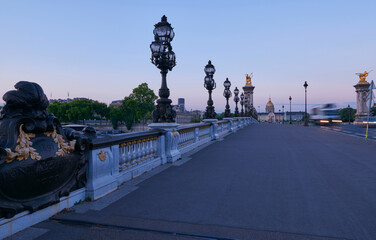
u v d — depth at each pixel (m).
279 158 9.74
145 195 5.30
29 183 3.72
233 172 7.39
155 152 8.41
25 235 3.50
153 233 3.57
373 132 24.02
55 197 4.22
